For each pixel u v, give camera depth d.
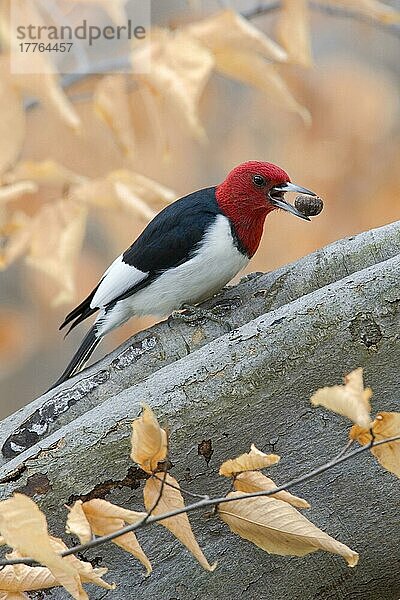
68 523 5.48
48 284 17.27
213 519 6.83
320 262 8.00
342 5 11.59
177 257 9.50
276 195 9.66
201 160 18.33
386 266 6.97
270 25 17.19
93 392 7.72
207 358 6.93
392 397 6.92
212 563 6.83
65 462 6.77
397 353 6.85
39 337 17.97
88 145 17.12
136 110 17.02
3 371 17.94
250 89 18.80
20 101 9.41
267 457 5.49
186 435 6.81
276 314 7.00
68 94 12.21
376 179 17.00
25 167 10.23
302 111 10.06
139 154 17.39
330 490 6.89
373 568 7.01
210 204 9.65
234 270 9.74
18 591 5.66
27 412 7.72
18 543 5.14
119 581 6.84
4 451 7.55
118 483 6.80
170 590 6.86
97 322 9.85
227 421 6.84
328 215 16.83
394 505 6.89
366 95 17.12
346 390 5.19
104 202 9.96
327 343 6.85
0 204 10.13
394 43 19.16
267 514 5.59
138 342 7.98
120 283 9.66
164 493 5.65
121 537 5.61
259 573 6.90
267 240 16.75
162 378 6.95
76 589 5.28
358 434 5.52
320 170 17.06
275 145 18.16
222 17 9.65
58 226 9.99
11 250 10.10
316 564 6.94
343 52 19.19
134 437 5.47
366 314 6.86
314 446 6.88
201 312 8.05
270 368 6.85
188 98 9.30
